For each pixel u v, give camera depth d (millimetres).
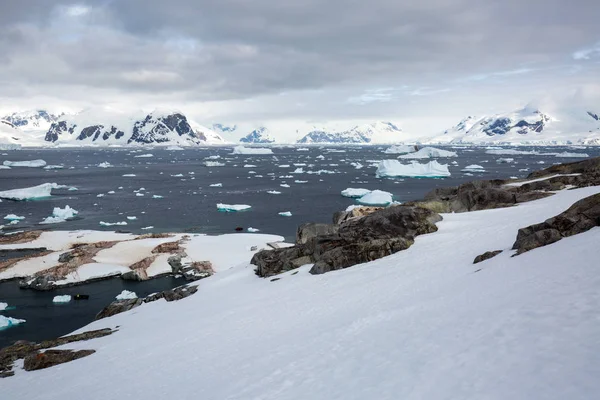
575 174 47125
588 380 7359
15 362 23281
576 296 11516
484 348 9938
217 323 22703
